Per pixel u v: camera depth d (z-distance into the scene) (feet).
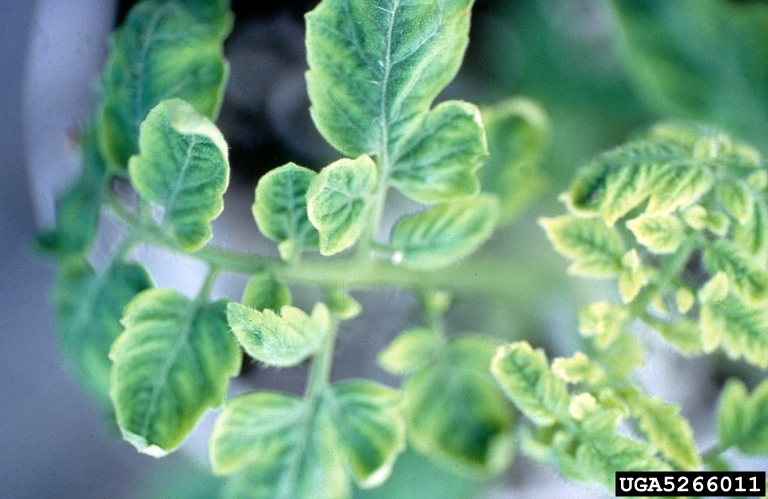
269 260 0.98
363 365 1.15
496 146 1.12
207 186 0.91
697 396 1.12
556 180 1.18
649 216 0.94
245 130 1.19
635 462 0.91
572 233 0.96
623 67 1.19
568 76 1.21
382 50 0.89
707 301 0.94
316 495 0.99
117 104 1.00
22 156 1.57
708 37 1.10
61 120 1.20
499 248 1.14
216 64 0.99
